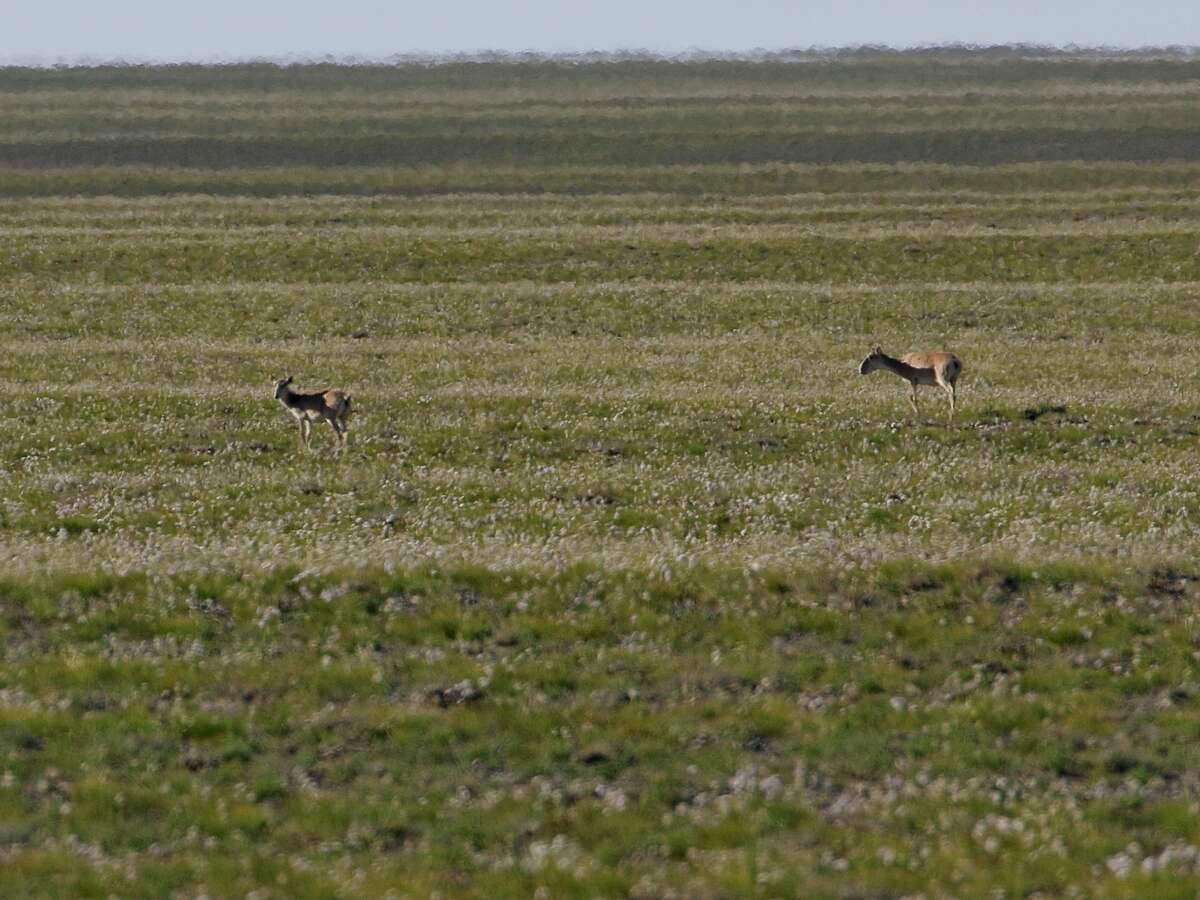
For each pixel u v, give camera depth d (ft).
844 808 100.37
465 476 204.95
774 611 140.97
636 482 201.46
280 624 138.51
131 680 125.08
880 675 127.03
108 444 230.89
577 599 143.43
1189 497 188.96
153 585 145.07
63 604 142.00
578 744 113.29
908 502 187.93
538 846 94.17
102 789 103.35
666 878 89.92
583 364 311.47
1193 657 130.41
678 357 323.16
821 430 239.09
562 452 226.58
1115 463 215.92
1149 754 110.73
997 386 283.18
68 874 90.68
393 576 147.74
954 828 96.43
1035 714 118.11
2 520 179.93
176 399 267.18
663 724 116.06
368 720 117.08
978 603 143.23
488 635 137.18
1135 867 89.86
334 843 96.17
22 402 262.26
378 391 275.80
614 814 100.37
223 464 216.74
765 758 110.52
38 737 113.80
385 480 203.21
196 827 98.17
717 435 236.22
